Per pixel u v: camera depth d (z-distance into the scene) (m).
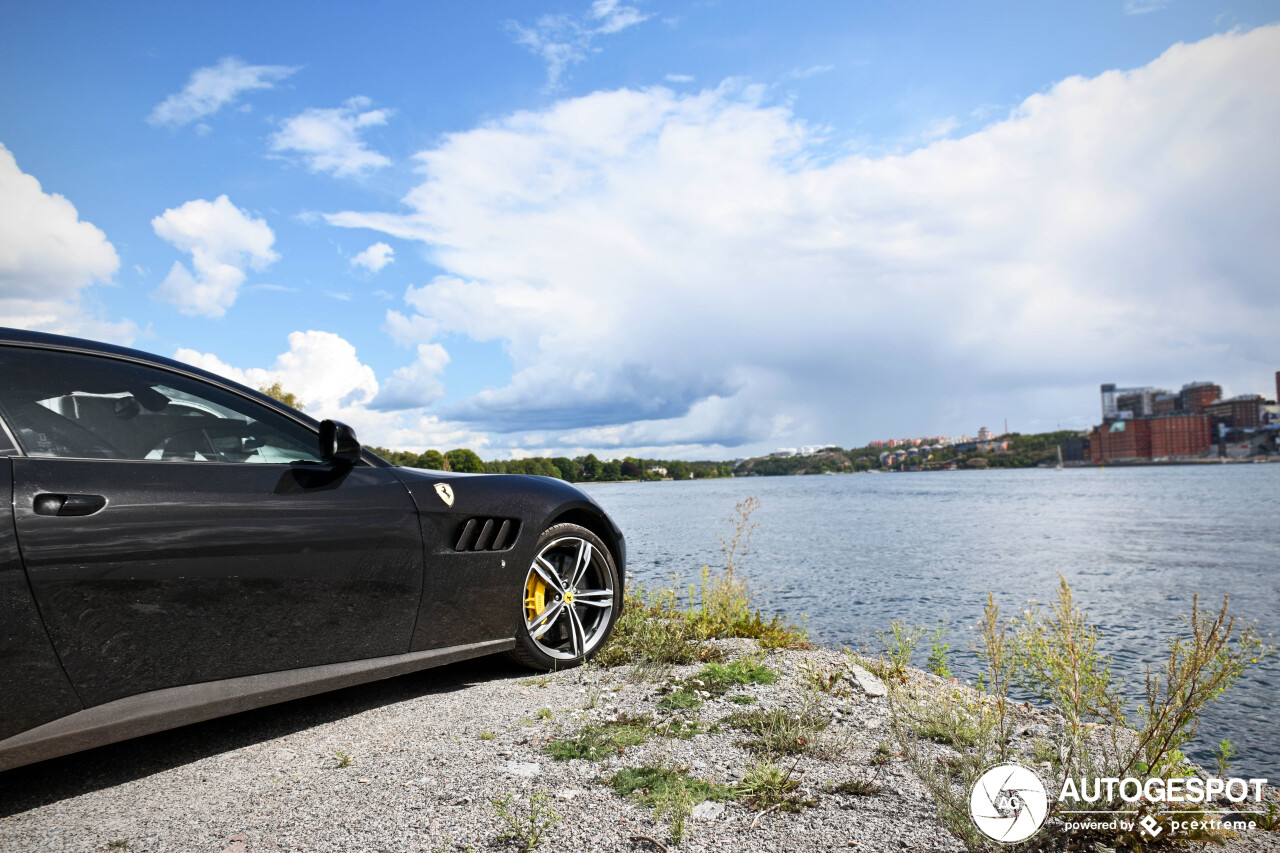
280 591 2.40
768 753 2.36
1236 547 24.95
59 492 1.99
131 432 2.24
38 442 2.04
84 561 1.99
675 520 41.59
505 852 1.72
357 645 2.63
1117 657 9.40
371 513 2.69
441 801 2.00
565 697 2.97
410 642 2.82
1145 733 2.05
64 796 2.07
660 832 1.82
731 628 4.75
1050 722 2.79
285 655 2.41
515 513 3.26
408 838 1.79
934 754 2.39
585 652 3.54
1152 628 11.41
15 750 1.88
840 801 2.01
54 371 2.16
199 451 2.37
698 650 3.82
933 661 4.20
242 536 2.31
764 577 17.05
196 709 2.19
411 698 2.97
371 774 2.19
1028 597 14.00
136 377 2.34
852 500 72.75
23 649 1.89
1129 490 85.94
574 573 3.55
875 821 1.88
